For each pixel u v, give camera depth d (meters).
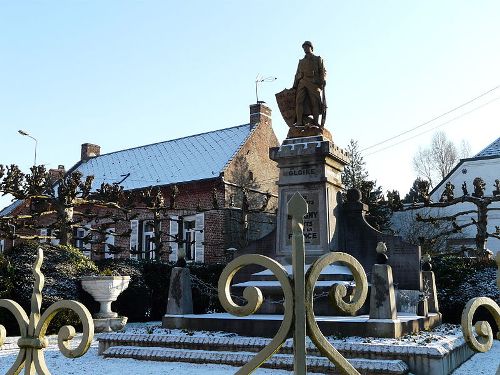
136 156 36.12
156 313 19.05
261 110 32.31
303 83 12.71
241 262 2.75
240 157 29.92
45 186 20.39
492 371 8.63
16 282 14.27
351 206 12.77
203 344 9.31
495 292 15.16
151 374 8.08
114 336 10.15
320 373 7.87
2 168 19.22
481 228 18.50
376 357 7.98
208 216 28.28
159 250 23.98
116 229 31.38
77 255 16.88
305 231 11.95
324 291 10.48
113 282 15.38
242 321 9.98
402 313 11.89
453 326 12.24
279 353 8.56
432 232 31.80
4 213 40.56
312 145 12.02
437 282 16.36
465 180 30.95
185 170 30.88
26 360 3.02
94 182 35.03
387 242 12.36
